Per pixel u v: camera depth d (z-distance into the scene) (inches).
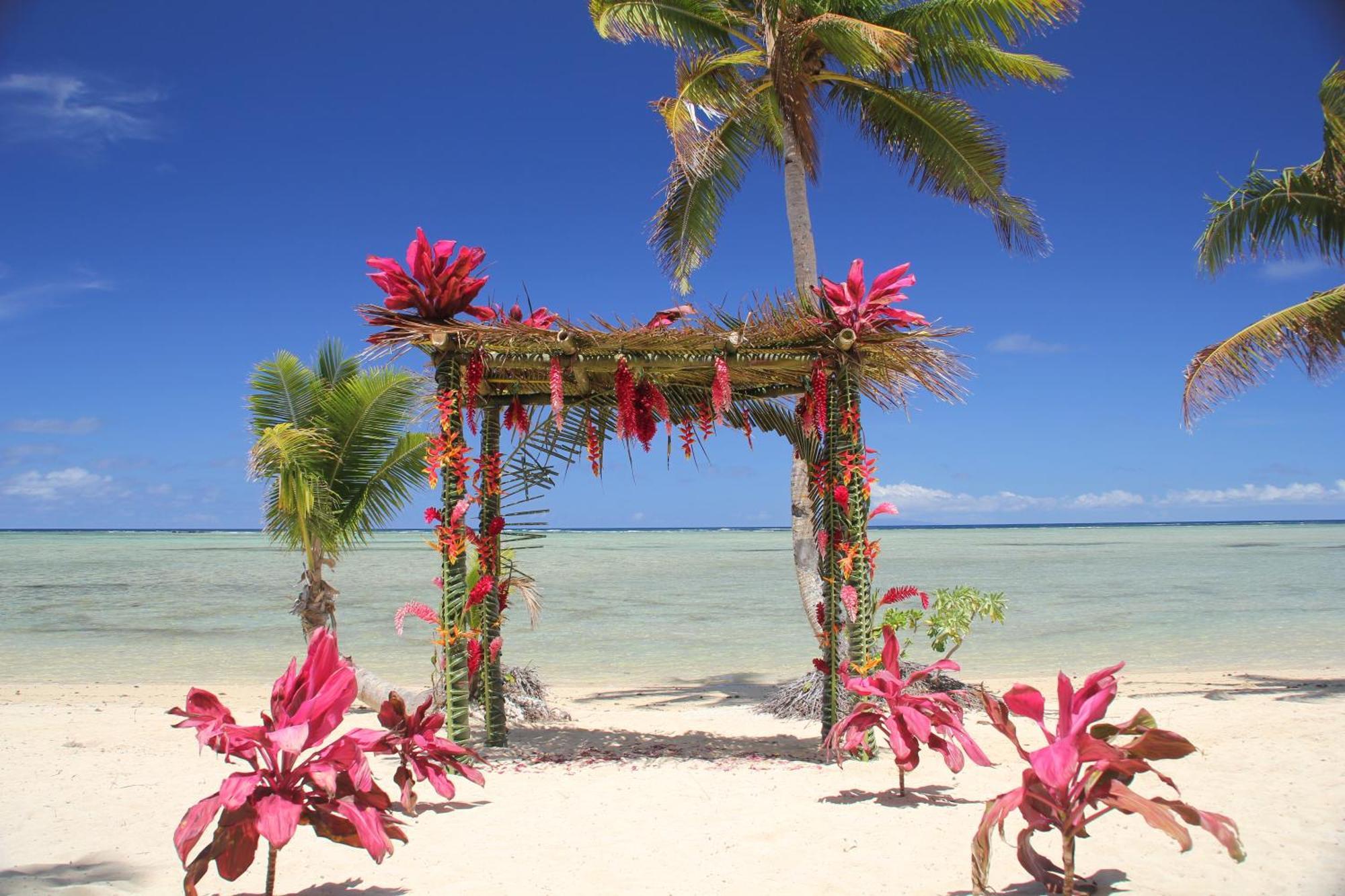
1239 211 446.6
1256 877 153.3
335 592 444.1
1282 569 1811.0
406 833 193.0
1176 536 5497.1
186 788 243.1
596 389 312.7
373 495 449.4
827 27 438.0
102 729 356.5
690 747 317.7
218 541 5629.9
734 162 561.3
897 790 232.1
